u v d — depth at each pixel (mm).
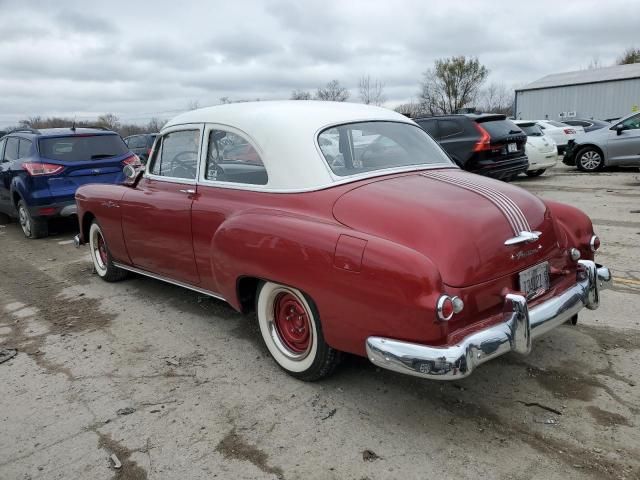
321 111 3760
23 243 8219
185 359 3895
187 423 3088
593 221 7758
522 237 3016
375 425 2984
